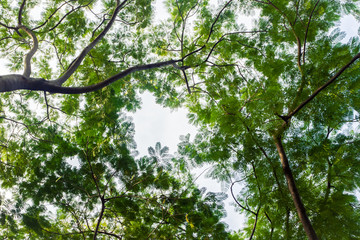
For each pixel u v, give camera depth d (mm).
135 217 4746
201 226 4250
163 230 4590
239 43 6141
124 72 4285
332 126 4754
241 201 5461
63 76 3865
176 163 5086
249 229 5621
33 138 5277
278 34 5441
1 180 5293
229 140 4699
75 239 4914
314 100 4625
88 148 4938
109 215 5160
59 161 4695
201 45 6461
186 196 4703
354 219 4117
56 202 4688
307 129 5047
